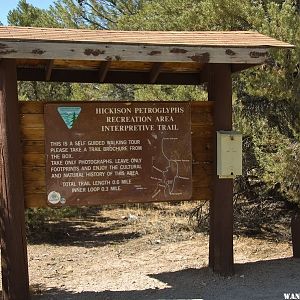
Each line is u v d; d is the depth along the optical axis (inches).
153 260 200.2
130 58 136.3
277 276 161.5
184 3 275.4
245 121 224.5
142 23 295.7
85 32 151.6
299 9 242.1
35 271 189.9
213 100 158.6
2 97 138.8
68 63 163.3
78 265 198.8
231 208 159.0
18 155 140.4
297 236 186.5
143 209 344.2
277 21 216.1
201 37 153.8
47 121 145.9
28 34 139.2
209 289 150.3
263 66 213.6
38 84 365.4
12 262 139.9
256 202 258.1
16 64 151.1
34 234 266.2
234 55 142.3
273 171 203.6
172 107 155.1
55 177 146.7
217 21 237.6
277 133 209.9
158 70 164.2
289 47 144.4
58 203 146.8
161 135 154.4
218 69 157.1
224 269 161.0
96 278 173.3
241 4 231.0
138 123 152.7
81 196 148.6
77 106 147.9
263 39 153.0
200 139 158.9
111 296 147.9
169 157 155.0
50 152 146.3
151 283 160.6
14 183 139.7
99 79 172.7
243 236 236.4
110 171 150.6
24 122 144.6
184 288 152.6
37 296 150.6
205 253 207.9
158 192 154.0
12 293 139.8
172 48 138.5
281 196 243.4
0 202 141.1
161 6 288.8
